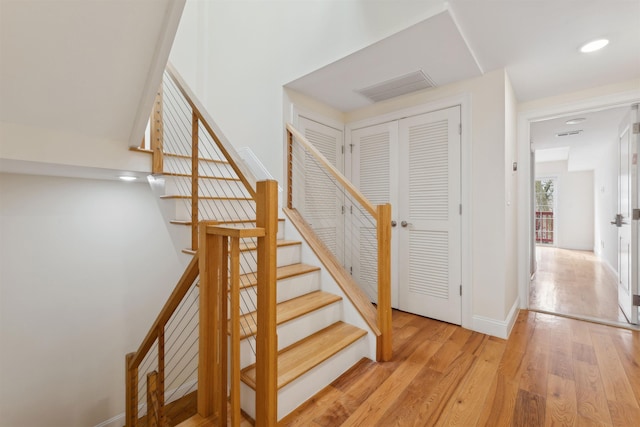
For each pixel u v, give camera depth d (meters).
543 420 1.42
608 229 4.91
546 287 3.81
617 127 3.55
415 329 2.49
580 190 7.11
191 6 3.69
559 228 7.37
